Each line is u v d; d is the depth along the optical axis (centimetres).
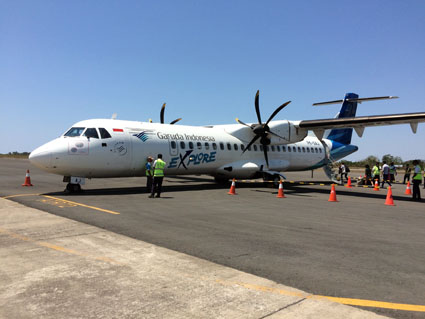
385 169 2020
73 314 301
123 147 1265
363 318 304
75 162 1162
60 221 696
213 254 499
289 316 304
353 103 2194
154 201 1044
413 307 330
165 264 446
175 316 301
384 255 515
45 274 397
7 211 805
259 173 1722
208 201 1091
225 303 330
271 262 468
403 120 1359
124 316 299
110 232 614
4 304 318
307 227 715
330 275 420
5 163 4362
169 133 1433
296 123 1680
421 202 1270
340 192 1595
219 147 1586
